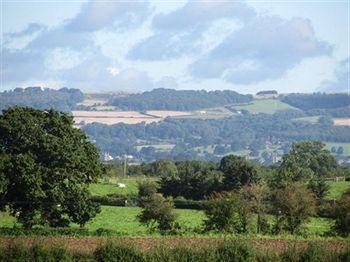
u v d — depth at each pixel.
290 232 119.56
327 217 128.12
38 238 88.19
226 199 120.69
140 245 81.94
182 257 70.50
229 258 71.06
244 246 72.44
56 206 125.31
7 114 128.12
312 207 121.12
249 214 120.19
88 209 127.12
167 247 73.69
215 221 119.94
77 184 129.00
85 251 74.50
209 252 71.06
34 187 120.81
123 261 70.31
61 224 126.38
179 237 103.38
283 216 121.12
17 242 73.19
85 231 115.56
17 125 125.94
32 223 123.81
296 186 126.25
